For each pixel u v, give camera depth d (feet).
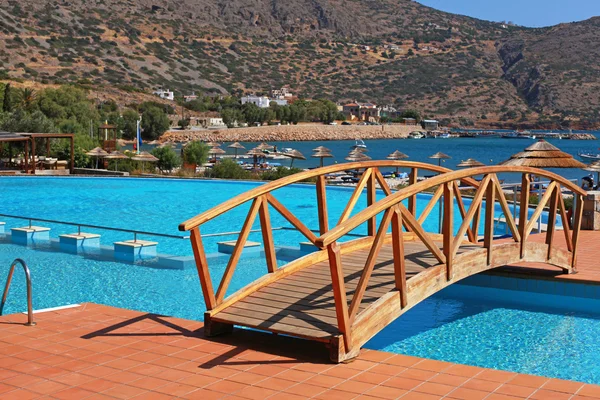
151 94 467.52
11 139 97.60
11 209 61.26
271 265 21.89
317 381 15.56
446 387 15.07
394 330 24.59
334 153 300.20
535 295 28.48
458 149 362.53
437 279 21.44
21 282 31.45
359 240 26.14
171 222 53.78
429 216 58.13
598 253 33.81
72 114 255.70
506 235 40.16
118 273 33.53
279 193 76.18
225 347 18.30
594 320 25.84
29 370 16.25
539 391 14.78
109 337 19.04
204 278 19.13
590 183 77.05
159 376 15.89
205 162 137.80
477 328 24.75
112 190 79.20
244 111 469.98
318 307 19.25
